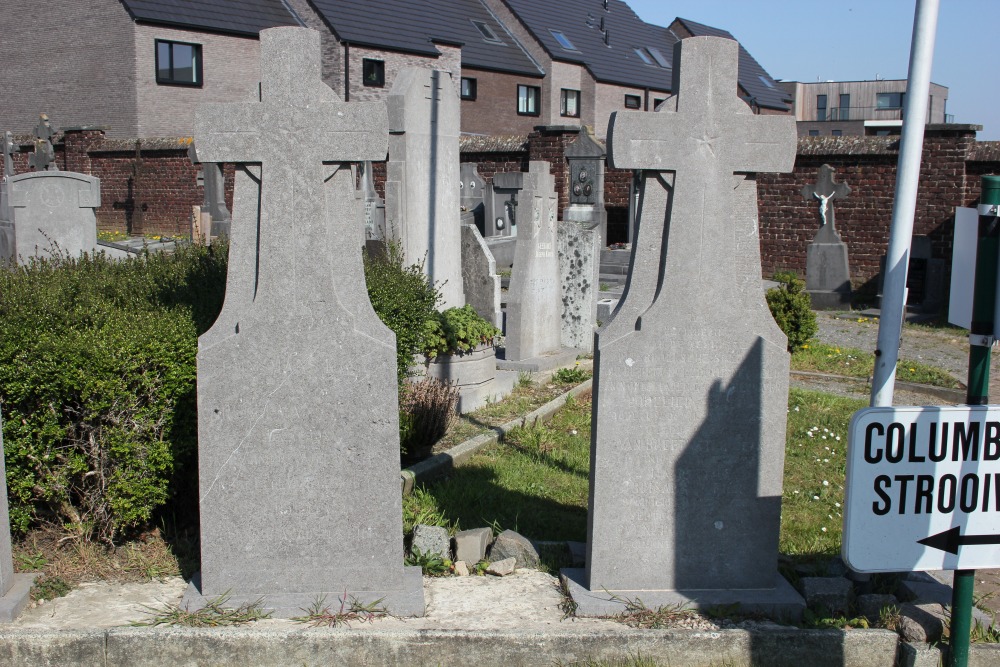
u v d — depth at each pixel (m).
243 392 4.49
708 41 4.53
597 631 4.38
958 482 3.84
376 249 9.46
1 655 4.19
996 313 3.75
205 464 4.51
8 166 27.28
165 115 29.34
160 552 5.18
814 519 6.34
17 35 31.05
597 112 41.78
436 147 10.05
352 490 4.58
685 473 4.73
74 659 4.21
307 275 4.47
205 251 8.61
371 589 4.64
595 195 21.75
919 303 17.67
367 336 4.51
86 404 4.85
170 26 28.97
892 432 3.79
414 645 4.29
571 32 43.12
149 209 27.17
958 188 18.19
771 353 4.68
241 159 4.43
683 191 4.59
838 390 10.84
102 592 4.75
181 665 4.23
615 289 18.38
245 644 4.23
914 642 4.40
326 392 4.52
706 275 4.63
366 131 4.40
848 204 19.69
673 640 4.35
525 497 6.54
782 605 4.66
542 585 4.93
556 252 11.32
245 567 4.58
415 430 7.27
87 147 27.86
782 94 52.31
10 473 4.87
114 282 6.80
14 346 4.78
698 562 4.79
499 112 39.03
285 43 4.37
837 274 17.75
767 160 4.59
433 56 34.75
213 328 4.51
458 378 8.90
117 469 4.98
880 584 4.89
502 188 22.66
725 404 4.70
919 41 4.70
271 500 4.55
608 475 4.70
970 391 3.87
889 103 72.38
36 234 13.41
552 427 8.57
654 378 4.66
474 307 11.42
